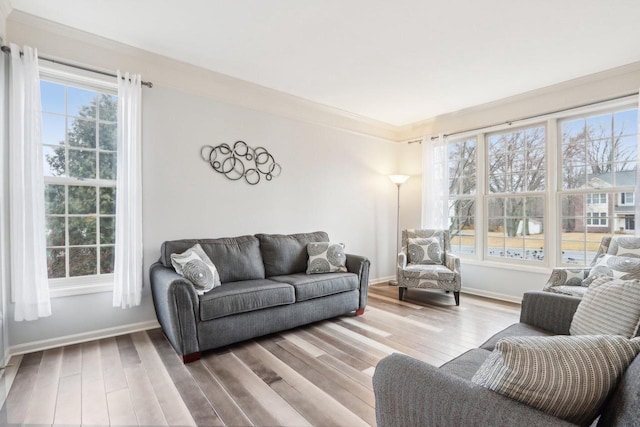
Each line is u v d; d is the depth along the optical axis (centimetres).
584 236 357
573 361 83
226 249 321
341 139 463
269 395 195
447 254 419
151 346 264
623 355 84
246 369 228
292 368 229
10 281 240
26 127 237
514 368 84
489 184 436
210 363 236
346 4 224
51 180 267
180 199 324
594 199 351
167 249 294
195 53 297
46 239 265
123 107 278
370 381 212
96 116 287
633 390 73
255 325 271
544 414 78
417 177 510
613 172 339
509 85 363
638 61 304
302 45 281
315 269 349
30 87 238
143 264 302
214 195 346
